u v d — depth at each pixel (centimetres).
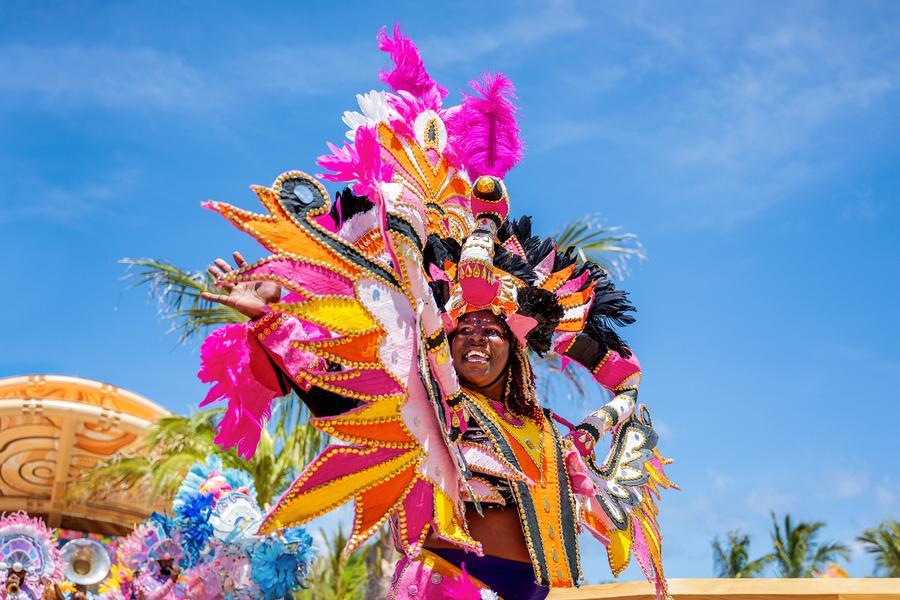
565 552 249
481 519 246
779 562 3127
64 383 2077
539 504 250
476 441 250
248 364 232
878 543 3117
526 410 266
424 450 227
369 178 235
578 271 292
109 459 1662
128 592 718
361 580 1528
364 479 221
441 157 279
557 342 305
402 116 270
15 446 2145
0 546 924
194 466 645
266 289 231
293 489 215
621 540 284
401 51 287
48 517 2205
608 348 304
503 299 259
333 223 248
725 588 336
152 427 1478
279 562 611
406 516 226
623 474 296
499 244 273
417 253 235
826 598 320
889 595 314
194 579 608
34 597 914
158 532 741
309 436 1271
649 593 350
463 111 298
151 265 1295
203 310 1314
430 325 236
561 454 264
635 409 317
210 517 616
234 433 230
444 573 235
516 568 246
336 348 221
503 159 297
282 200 221
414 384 230
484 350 256
